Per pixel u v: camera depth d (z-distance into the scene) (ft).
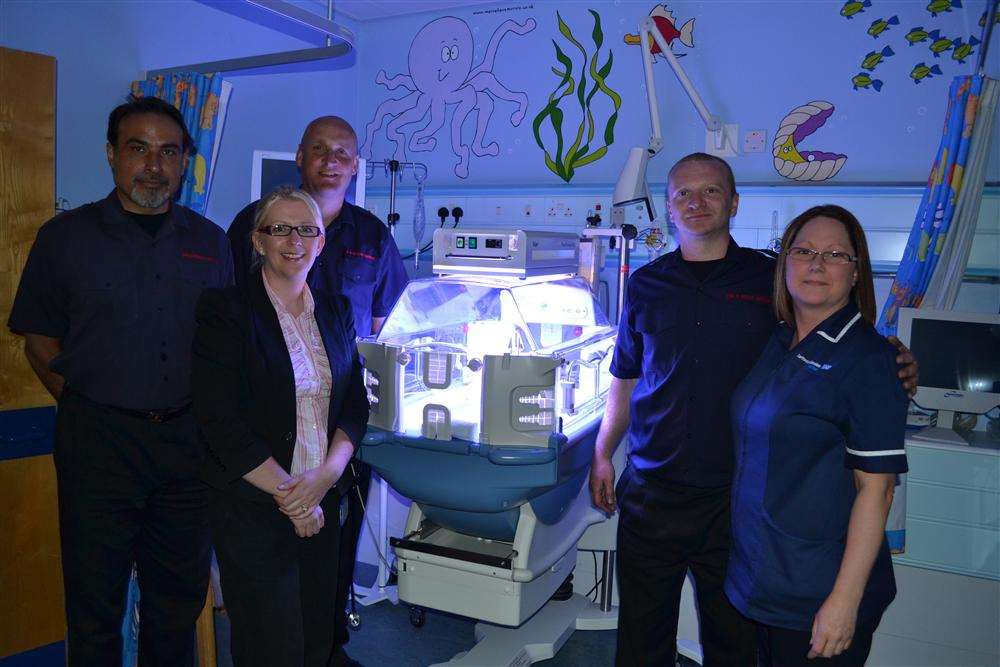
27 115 7.43
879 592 5.06
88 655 6.27
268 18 12.12
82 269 6.03
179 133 6.27
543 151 12.41
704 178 6.31
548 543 7.59
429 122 13.39
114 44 9.96
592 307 8.96
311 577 6.08
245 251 7.59
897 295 9.44
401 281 8.66
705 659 6.66
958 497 8.13
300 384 5.74
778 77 10.65
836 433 4.94
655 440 6.49
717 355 6.22
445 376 6.71
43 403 7.76
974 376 8.63
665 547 6.47
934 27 9.78
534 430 6.47
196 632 7.93
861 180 10.30
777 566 5.11
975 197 9.06
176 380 6.31
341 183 7.88
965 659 8.20
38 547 7.84
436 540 7.88
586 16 11.85
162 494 6.50
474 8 12.81
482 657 8.30
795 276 5.10
